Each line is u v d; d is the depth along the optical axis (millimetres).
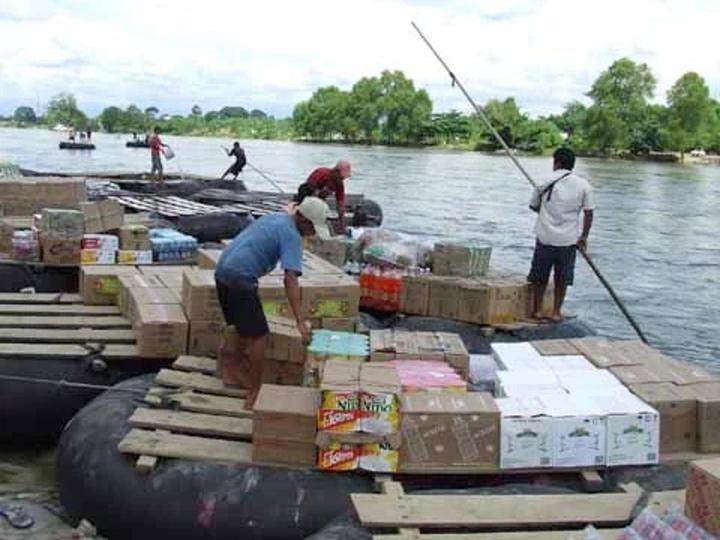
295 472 5086
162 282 7629
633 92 102125
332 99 129875
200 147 95375
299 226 5934
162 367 6711
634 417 5250
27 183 10367
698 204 37062
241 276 5719
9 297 7816
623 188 47719
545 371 5977
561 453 5203
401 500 4727
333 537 4414
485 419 5141
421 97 123562
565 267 8469
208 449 5238
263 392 5383
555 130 102938
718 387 5695
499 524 4551
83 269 7945
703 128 99938
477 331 8289
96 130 157625
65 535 5141
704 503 4070
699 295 15727
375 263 9094
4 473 6121
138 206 14438
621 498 4832
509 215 28406
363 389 5078
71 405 6426
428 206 30984
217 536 4918
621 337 12430
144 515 5012
